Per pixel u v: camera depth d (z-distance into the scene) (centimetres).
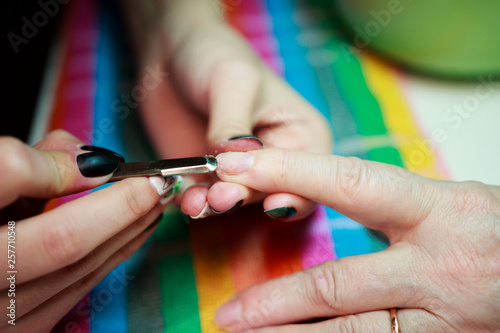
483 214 23
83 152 22
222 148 24
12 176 20
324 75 31
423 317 23
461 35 30
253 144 24
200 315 25
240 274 25
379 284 23
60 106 30
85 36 33
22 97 31
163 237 26
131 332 24
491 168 27
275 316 24
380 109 29
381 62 31
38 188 21
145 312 25
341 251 25
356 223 26
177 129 28
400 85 30
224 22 33
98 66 32
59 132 25
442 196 23
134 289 25
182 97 29
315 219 26
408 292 23
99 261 22
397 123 29
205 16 32
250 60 28
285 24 33
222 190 23
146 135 29
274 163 23
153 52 31
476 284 22
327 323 23
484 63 30
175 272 26
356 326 23
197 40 30
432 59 30
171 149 28
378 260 23
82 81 31
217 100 26
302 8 34
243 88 27
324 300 23
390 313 23
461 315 22
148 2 33
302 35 32
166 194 23
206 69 28
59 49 33
